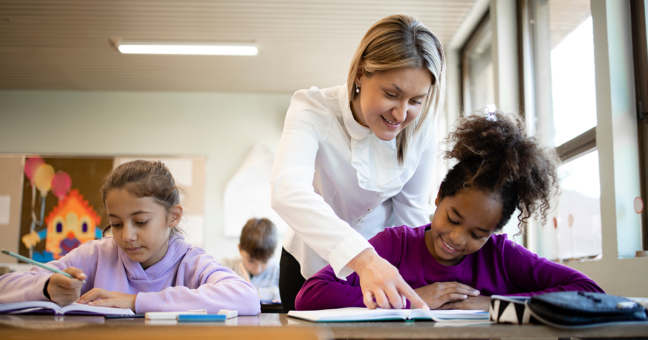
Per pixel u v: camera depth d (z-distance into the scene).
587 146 2.19
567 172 2.38
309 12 3.43
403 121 1.20
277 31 3.70
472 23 3.57
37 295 1.01
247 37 3.79
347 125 1.37
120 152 4.75
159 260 1.35
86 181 4.69
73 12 3.45
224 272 1.27
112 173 1.32
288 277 1.66
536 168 1.12
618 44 1.93
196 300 1.09
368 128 1.37
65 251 4.57
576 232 2.29
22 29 3.66
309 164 1.30
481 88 3.62
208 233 4.63
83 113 4.80
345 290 1.11
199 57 4.12
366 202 1.49
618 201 1.85
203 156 4.76
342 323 0.77
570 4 2.41
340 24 3.60
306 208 1.14
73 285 1.00
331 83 4.66
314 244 1.11
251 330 0.56
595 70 2.00
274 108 4.86
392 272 0.96
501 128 1.11
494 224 1.09
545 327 0.69
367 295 0.94
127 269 1.33
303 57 4.13
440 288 1.12
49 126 4.77
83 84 4.67
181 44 3.86
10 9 3.40
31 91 4.82
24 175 4.68
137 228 1.26
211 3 3.34
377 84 1.16
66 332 0.58
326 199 1.50
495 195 1.07
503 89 2.95
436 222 1.14
